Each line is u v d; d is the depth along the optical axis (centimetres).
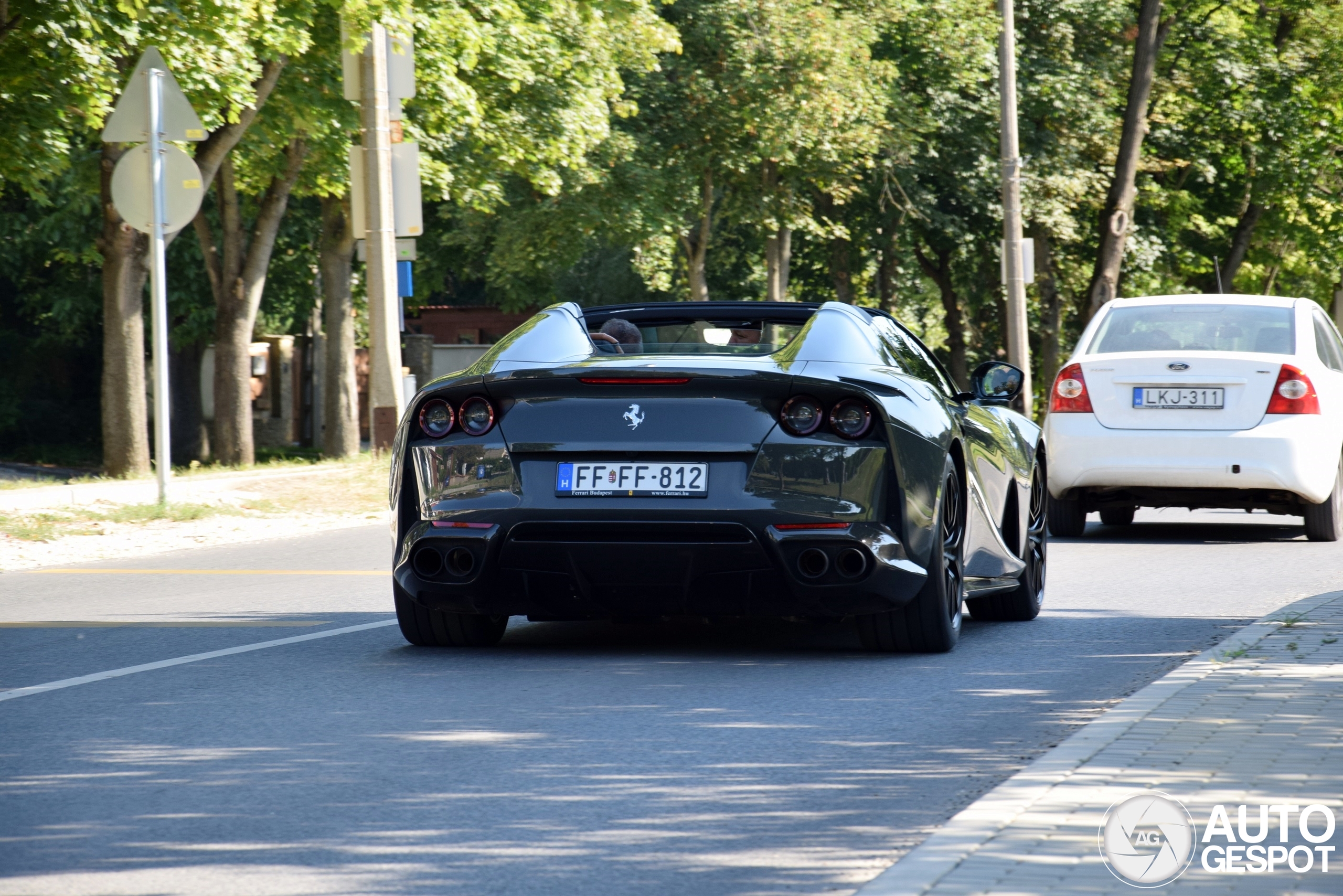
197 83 6512
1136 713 1997
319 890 1395
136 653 2711
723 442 2395
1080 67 13438
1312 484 4447
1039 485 3247
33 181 7044
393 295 6788
